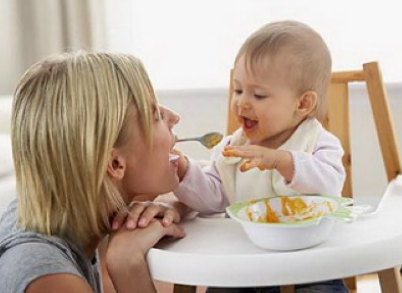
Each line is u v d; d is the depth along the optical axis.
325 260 0.63
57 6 1.93
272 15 1.88
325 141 0.91
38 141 0.73
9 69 2.00
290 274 0.63
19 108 0.75
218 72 1.94
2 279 0.70
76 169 0.72
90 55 0.76
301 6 1.85
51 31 1.94
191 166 0.90
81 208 0.75
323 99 0.96
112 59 0.76
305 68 0.91
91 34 1.90
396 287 0.82
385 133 1.11
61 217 0.75
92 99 0.72
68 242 0.76
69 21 1.91
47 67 0.75
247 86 0.92
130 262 0.70
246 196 0.91
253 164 0.79
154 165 0.78
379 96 1.11
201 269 0.65
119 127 0.74
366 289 1.53
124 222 0.76
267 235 0.66
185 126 1.95
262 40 0.91
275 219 0.74
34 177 0.74
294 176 0.81
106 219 0.77
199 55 1.95
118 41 1.91
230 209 0.74
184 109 1.94
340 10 1.83
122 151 0.75
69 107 0.72
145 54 1.97
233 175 0.92
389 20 1.80
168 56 1.96
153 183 0.79
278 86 0.90
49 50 1.95
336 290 0.89
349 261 0.64
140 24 1.96
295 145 0.91
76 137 0.72
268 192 0.90
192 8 1.93
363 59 1.84
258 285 0.63
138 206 0.78
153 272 0.69
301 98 0.92
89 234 0.78
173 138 0.81
